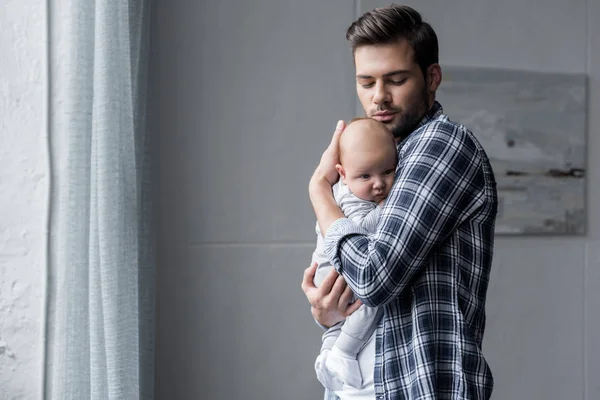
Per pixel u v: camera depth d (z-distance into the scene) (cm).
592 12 259
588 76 259
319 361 134
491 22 249
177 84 222
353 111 237
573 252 257
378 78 127
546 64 254
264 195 229
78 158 159
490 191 125
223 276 226
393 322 121
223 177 226
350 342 127
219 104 226
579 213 257
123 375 170
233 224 227
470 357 117
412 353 119
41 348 170
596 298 259
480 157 123
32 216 171
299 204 232
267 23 230
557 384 255
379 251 114
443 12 245
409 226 115
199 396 224
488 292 249
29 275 171
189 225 223
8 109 170
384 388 120
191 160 224
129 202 177
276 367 229
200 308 224
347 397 129
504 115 250
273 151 230
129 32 188
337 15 235
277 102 231
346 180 126
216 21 226
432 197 117
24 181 171
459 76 246
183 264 223
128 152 176
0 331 169
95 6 163
